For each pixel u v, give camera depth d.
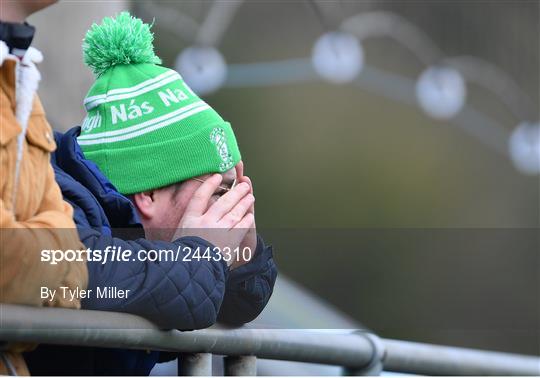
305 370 11.16
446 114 40.81
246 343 8.31
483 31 42.22
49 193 7.00
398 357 10.38
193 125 8.50
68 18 19.03
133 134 8.46
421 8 41.06
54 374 7.63
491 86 42.75
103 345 7.09
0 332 6.51
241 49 42.84
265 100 43.53
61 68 18.98
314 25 43.09
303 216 44.31
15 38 6.70
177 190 8.48
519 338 15.66
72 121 19.08
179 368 8.12
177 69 30.89
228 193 8.29
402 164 45.97
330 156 44.44
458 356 11.42
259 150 43.88
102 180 8.04
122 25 8.79
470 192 46.34
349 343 9.68
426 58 41.66
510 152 45.81
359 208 44.81
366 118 45.31
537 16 42.59
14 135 6.62
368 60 44.91
